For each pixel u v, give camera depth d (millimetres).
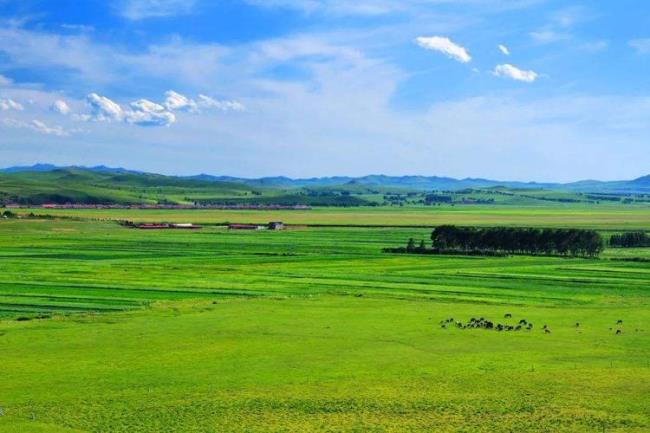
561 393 66812
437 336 91500
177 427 58031
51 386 69125
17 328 95188
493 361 78875
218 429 57688
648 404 63562
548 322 101312
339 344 87125
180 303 116062
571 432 57125
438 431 57469
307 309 111125
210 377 72625
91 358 79938
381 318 103750
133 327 96438
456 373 74000
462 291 131375
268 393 67125
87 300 118688
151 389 68312
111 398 65500
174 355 81500
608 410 62031
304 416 60844
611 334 93000
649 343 87562
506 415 60969
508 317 105062
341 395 66625
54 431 56844
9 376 72500
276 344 87000
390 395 66500
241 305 114438
